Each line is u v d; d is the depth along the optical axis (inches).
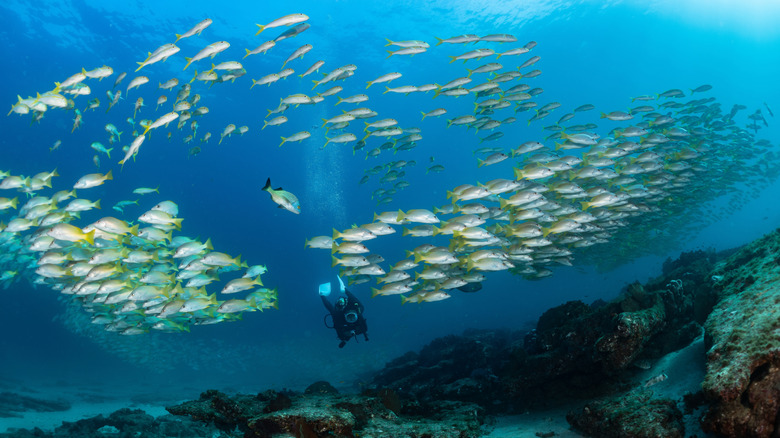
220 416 271.7
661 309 306.7
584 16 1721.2
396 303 1701.5
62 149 2177.7
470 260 345.4
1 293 1147.3
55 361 1119.0
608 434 236.4
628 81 2349.9
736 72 2278.5
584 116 2640.3
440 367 471.5
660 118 497.0
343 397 294.7
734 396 176.2
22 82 1738.4
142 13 1376.7
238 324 1608.0
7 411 517.7
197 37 1483.8
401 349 1051.9
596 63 2119.8
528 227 353.1
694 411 218.2
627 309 305.4
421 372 478.6
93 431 394.3
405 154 3016.7
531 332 412.8
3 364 1053.2
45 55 1595.7
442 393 385.4
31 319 1162.0
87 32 1465.3
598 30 1838.1
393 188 665.6
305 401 283.1
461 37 460.1
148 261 382.3
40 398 609.3
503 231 387.2
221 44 416.5
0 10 1363.2
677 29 1919.3
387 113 2385.6
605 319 312.3
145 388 810.8
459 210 377.1
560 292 1293.1
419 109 2378.2
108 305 393.4
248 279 354.3
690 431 207.6
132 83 477.4
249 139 2423.7
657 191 446.6
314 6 1417.3
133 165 2436.0
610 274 1203.9
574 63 2094.0
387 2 1439.5
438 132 2736.2
